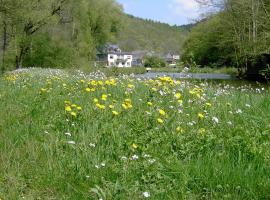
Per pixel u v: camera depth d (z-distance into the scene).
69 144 4.71
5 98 8.04
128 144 4.68
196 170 4.04
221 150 4.52
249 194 3.66
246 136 4.75
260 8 30.44
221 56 39.50
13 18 31.25
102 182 3.92
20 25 39.62
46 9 41.91
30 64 46.75
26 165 4.36
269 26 29.66
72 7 46.16
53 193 3.85
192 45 46.22
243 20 33.59
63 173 4.14
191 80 10.62
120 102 6.55
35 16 40.16
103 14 55.81
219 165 4.11
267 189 3.71
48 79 11.14
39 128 5.50
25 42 42.97
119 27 60.81
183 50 53.59
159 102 6.48
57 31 48.06
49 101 7.14
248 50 31.56
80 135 5.00
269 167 4.12
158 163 4.18
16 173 4.16
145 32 128.62
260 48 30.08
